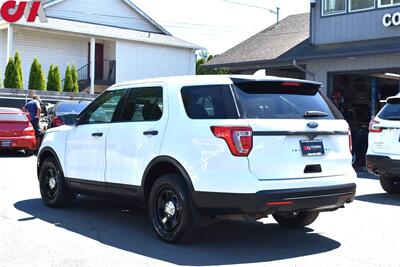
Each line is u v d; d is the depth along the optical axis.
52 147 8.32
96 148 7.43
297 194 5.84
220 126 5.83
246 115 5.86
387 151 9.78
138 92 7.07
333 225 7.55
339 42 18.67
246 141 5.73
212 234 6.95
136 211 8.29
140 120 6.87
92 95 25.73
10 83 25.80
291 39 21.83
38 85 26.80
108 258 5.74
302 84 6.46
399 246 6.41
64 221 7.50
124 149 6.94
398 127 9.64
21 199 9.06
